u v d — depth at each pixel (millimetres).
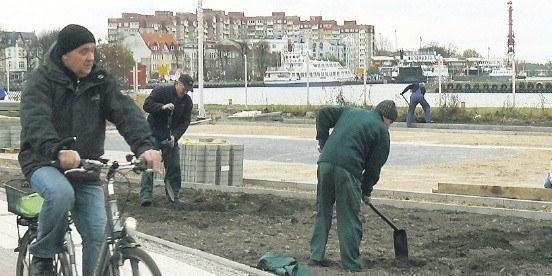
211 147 15375
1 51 92312
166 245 9867
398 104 40688
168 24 150875
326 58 133875
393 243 10180
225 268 8461
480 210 12398
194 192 14625
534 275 8492
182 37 152750
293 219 11828
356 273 8609
